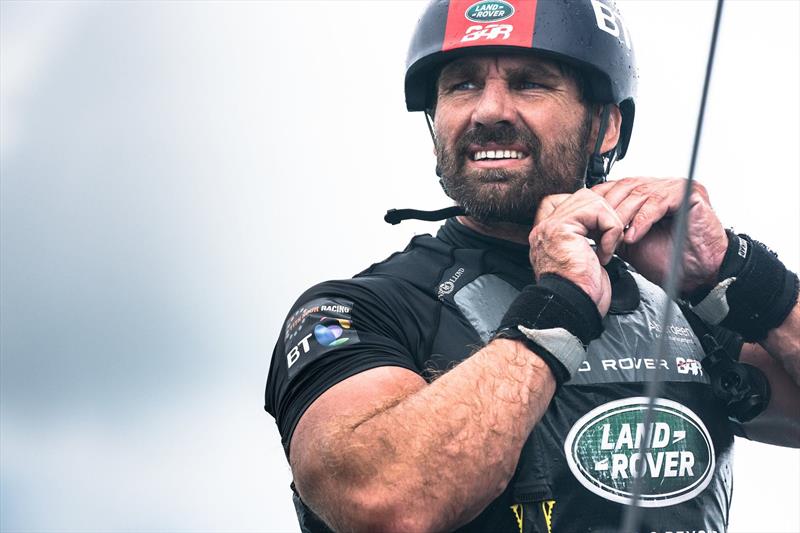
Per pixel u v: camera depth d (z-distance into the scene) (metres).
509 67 4.97
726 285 4.89
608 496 4.50
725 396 4.88
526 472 4.45
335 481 4.16
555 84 5.02
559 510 4.45
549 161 4.96
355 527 4.12
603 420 4.59
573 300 4.45
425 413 4.20
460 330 4.71
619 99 5.26
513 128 4.93
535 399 4.29
